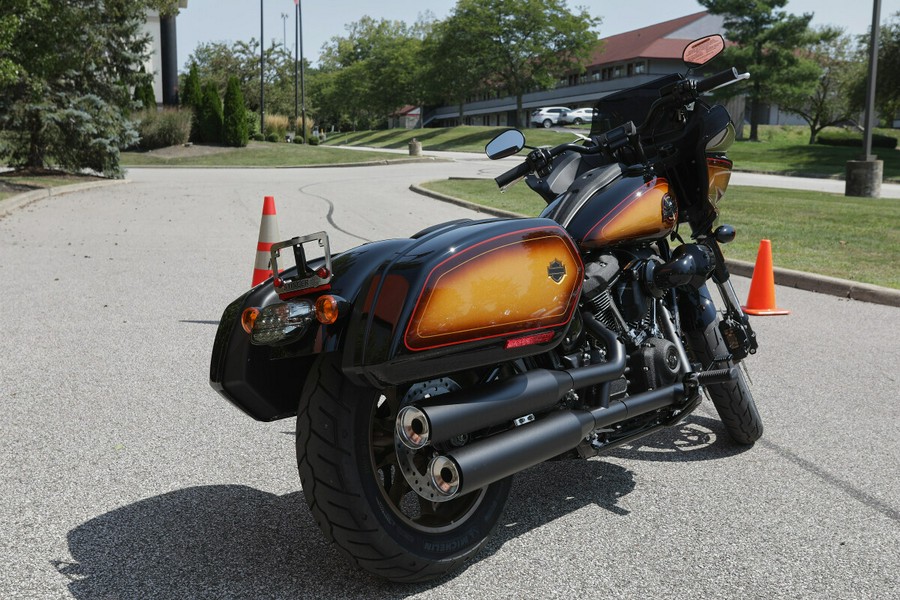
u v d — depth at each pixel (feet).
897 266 32.35
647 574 9.82
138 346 20.45
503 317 9.51
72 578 9.57
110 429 14.73
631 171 12.43
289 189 71.05
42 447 13.79
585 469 13.32
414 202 60.64
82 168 83.76
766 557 10.28
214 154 136.98
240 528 10.96
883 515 11.54
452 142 207.82
